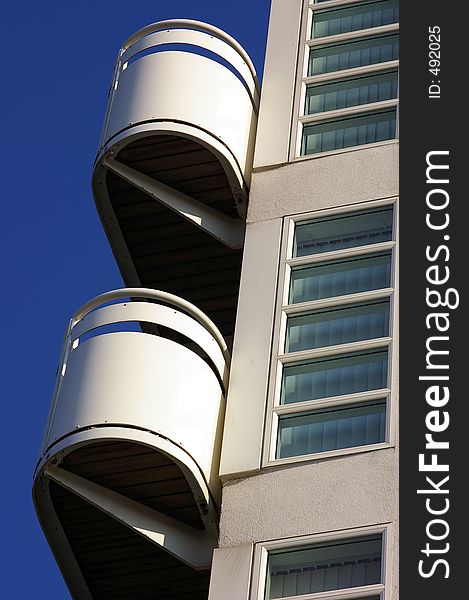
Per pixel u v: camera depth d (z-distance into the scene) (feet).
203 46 58.85
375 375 46.91
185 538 46.14
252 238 52.75
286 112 57.98
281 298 50.08
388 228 51.60
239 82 58.08
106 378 45.91
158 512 46.55
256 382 47.78
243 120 57.06
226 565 42.63
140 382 45.75
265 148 56.49
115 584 48.78
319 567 42.09
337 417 46.09
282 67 60.29
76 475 46.09
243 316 49.96
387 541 41.73
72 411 45.47
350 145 55.98
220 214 56.24
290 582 41.98
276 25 62.64
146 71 56.95
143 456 45.34
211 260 57.21
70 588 48.60
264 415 46.68
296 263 51.24
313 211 53.01
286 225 52.75
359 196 53.01
